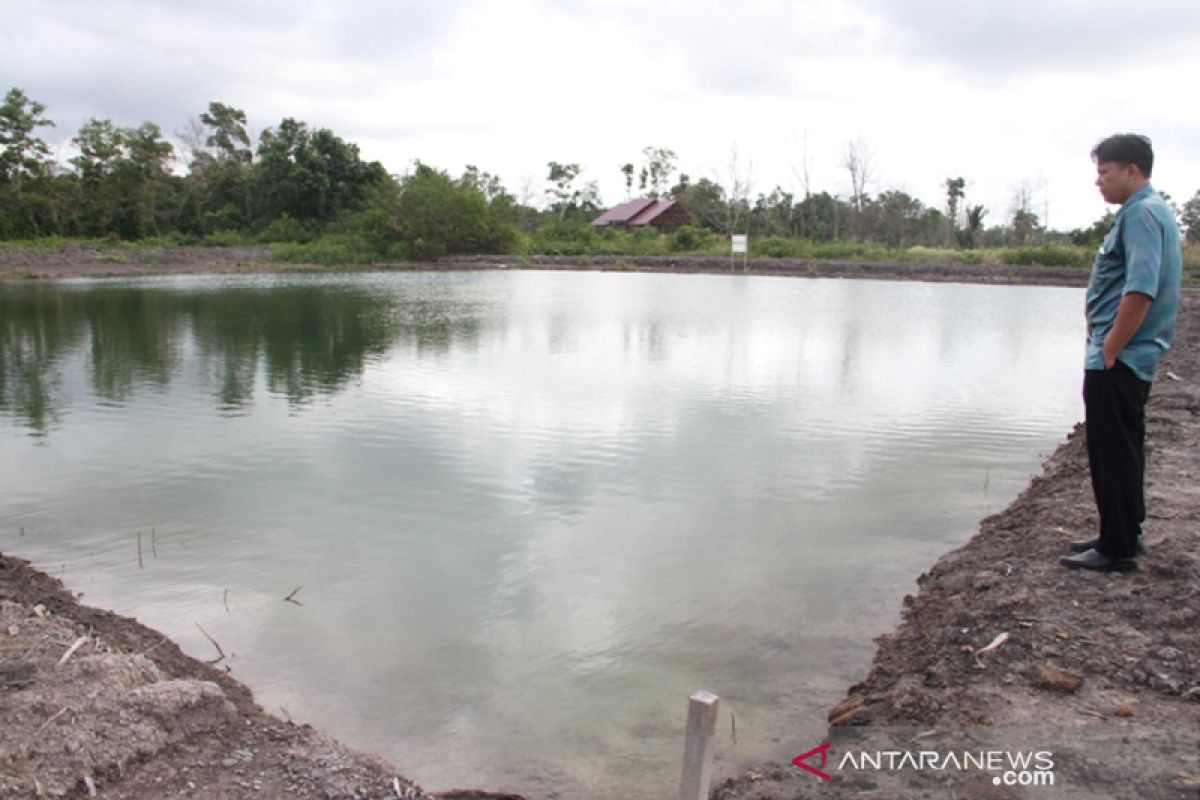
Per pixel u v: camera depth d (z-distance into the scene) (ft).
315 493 21.66
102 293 85.40
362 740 11.53
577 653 13.76
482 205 157.79
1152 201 12.03
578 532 19.01
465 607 15.40
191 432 27.89
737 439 26.84
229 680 12.76
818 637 14.08
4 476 23.08
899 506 20.54
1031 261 119.96
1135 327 11.84
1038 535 15.94
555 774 10.80
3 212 147.95
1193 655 10.64
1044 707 10.03
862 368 40.42
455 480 22.72
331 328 55.62
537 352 45.11
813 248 142.31
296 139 179.52
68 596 15.60
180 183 198.29
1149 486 17.42
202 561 17.43
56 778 9.10
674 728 11.72
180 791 9.29
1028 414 30.55
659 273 130.31
